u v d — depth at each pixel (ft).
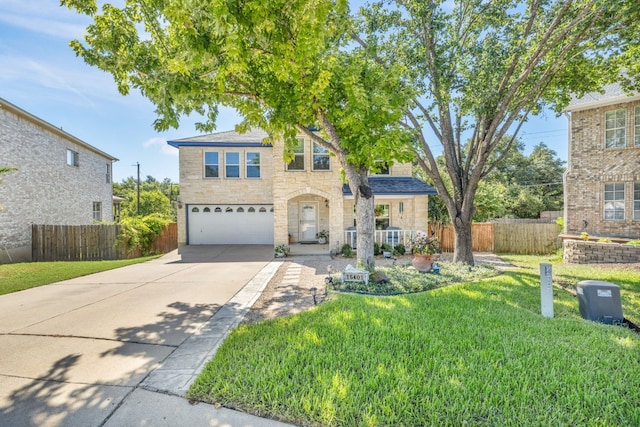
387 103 21.70
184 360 11.92
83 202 61.26
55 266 36.42
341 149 25.54
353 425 7.88
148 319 16.98
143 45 21.18
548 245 48.78
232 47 15.88
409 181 49.29
